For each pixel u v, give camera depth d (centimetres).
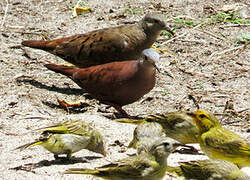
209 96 1423
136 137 1002
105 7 2083
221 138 980
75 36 1502
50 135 950
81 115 1264
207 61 1642
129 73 1284
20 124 1180
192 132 1065
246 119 1291
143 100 1416
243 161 966
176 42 1777
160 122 1099
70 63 1542
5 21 1952
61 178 902
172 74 1559
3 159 985
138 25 1473
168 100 1413
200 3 2091
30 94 1406
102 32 1470
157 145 857
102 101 1357
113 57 1455
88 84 1342
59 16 2012
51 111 1316
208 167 857
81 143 974
